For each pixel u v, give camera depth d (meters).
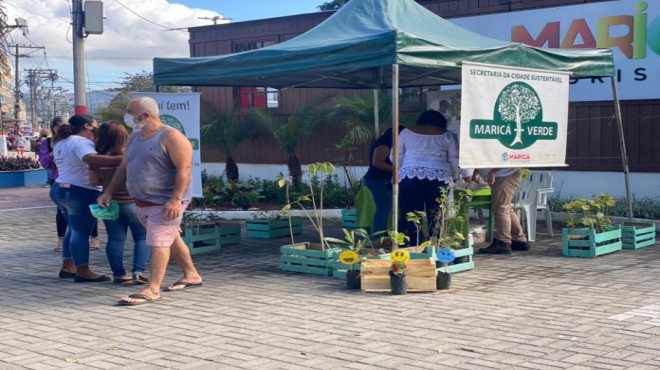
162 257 7.87
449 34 9.55
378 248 9.41
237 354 5.93
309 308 7.37
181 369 5.59
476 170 9.94
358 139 15.30
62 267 9.34
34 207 18.38
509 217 10.20
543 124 9.59
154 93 10.06
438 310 7.16
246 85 11.54
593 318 6.76
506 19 14.62
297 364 5.64
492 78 8.88
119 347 6.21
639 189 13.37
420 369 5.46
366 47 8.35
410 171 9.19
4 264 10.27
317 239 11.95
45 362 5.86
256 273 9.24
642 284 8.17
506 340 6.12
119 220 8.69
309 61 8.85
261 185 17.23
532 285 8.21
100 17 15.19
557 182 14.23
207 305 7.61
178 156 7.65
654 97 13.12
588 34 13.73
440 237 8.73
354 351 5.93
